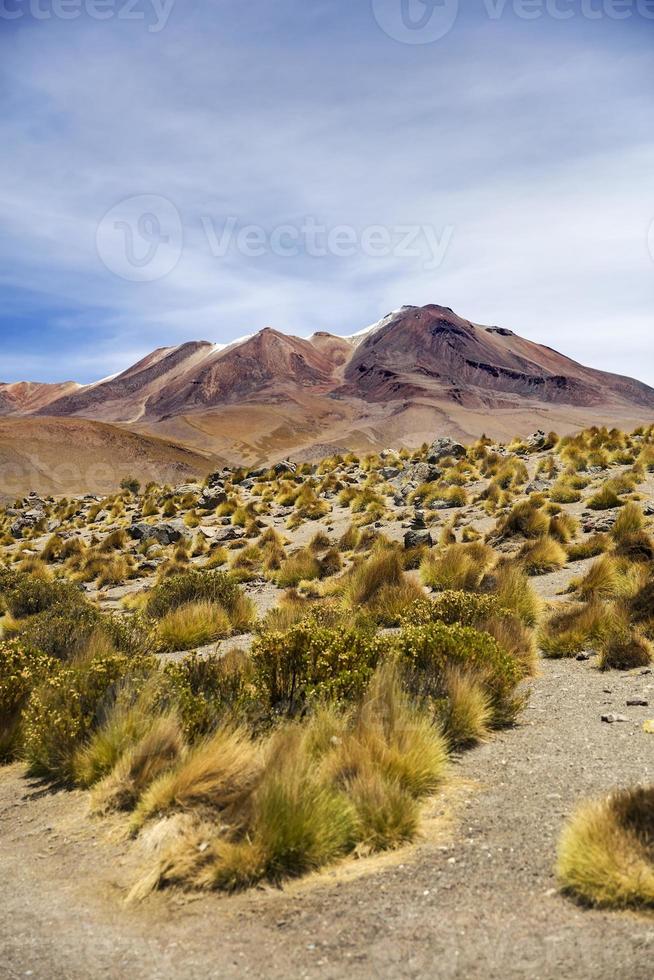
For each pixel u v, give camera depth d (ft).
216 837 15.81
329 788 16.71
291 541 87.15
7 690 27.30
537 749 21.04
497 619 32.94
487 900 13.03
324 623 40.06
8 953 12.97
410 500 95.81
